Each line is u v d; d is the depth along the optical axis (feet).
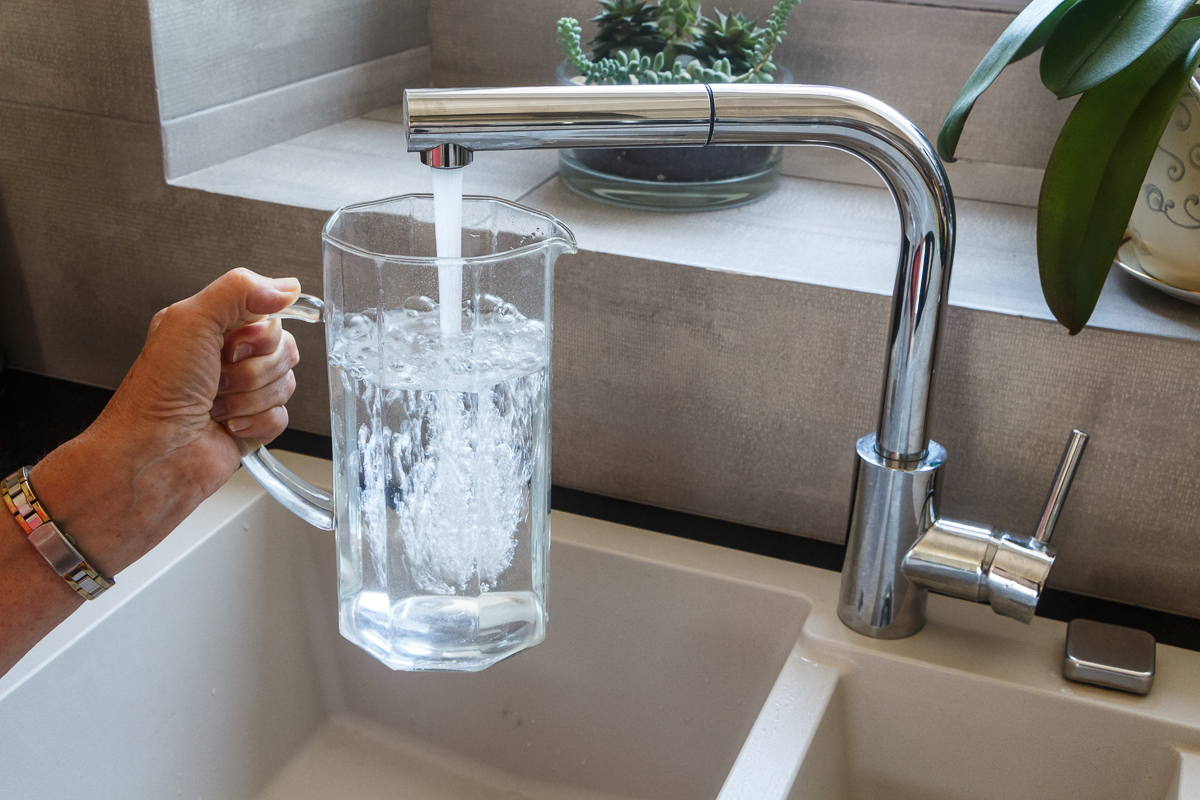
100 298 3.10
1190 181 2.13
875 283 2.39
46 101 2.89
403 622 1.61
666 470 2.72
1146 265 2.35
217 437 1.84
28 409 3.07
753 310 2.46
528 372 1.56
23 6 2.80
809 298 2.39
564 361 2.69
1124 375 2.23
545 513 1.70
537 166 3.24
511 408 1.55
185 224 2.89
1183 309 2.32
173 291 3.00
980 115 2.99
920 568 2.16
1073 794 2.20
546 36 3.45
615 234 2.66
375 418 1.52
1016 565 2.09
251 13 3.00
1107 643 2.21
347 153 3.18
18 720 2.10
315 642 2.89
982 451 2.41
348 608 1.69
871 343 2.39
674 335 2.56
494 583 1.63
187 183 2.87
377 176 2.98
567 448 2.80
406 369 1.49
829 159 3.17
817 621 2.35
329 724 2.93
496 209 1.66
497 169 3.19
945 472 2.47
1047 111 2.91
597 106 1.57
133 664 2.36
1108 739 2.14
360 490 1.59
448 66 3.66
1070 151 2.04
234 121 3.04
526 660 2.73
